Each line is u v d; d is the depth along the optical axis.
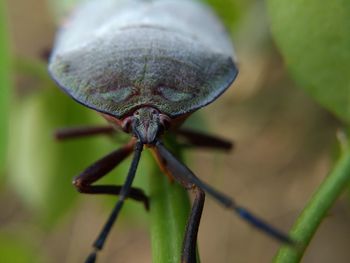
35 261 0.06
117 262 0.07
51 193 0.05
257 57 0.06
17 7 0.08
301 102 0.06
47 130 0.05
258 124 0.06
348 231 0.06
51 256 0.07
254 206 0.06
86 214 0.07
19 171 0.05
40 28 0.08
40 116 0.05
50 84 0.05
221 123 0.06
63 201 0.05
